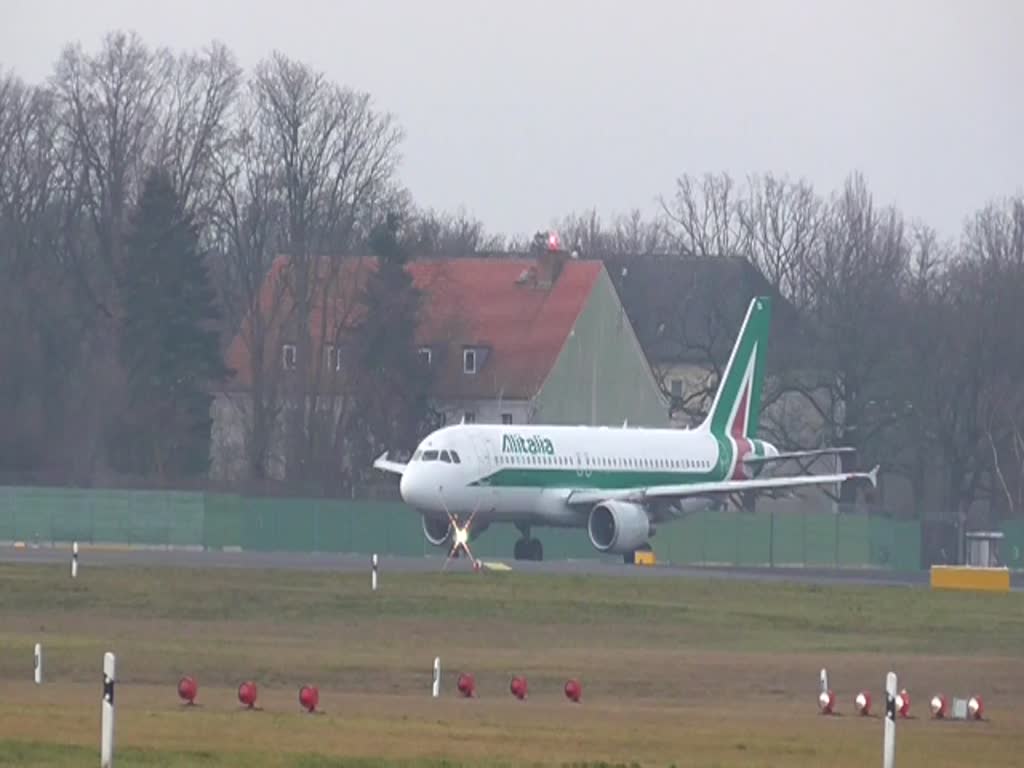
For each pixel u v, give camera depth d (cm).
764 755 12788
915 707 17875
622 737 13425
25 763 10938
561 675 18750
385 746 12312
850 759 12812
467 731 13375
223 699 15575
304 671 18325
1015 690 19575
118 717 13400
